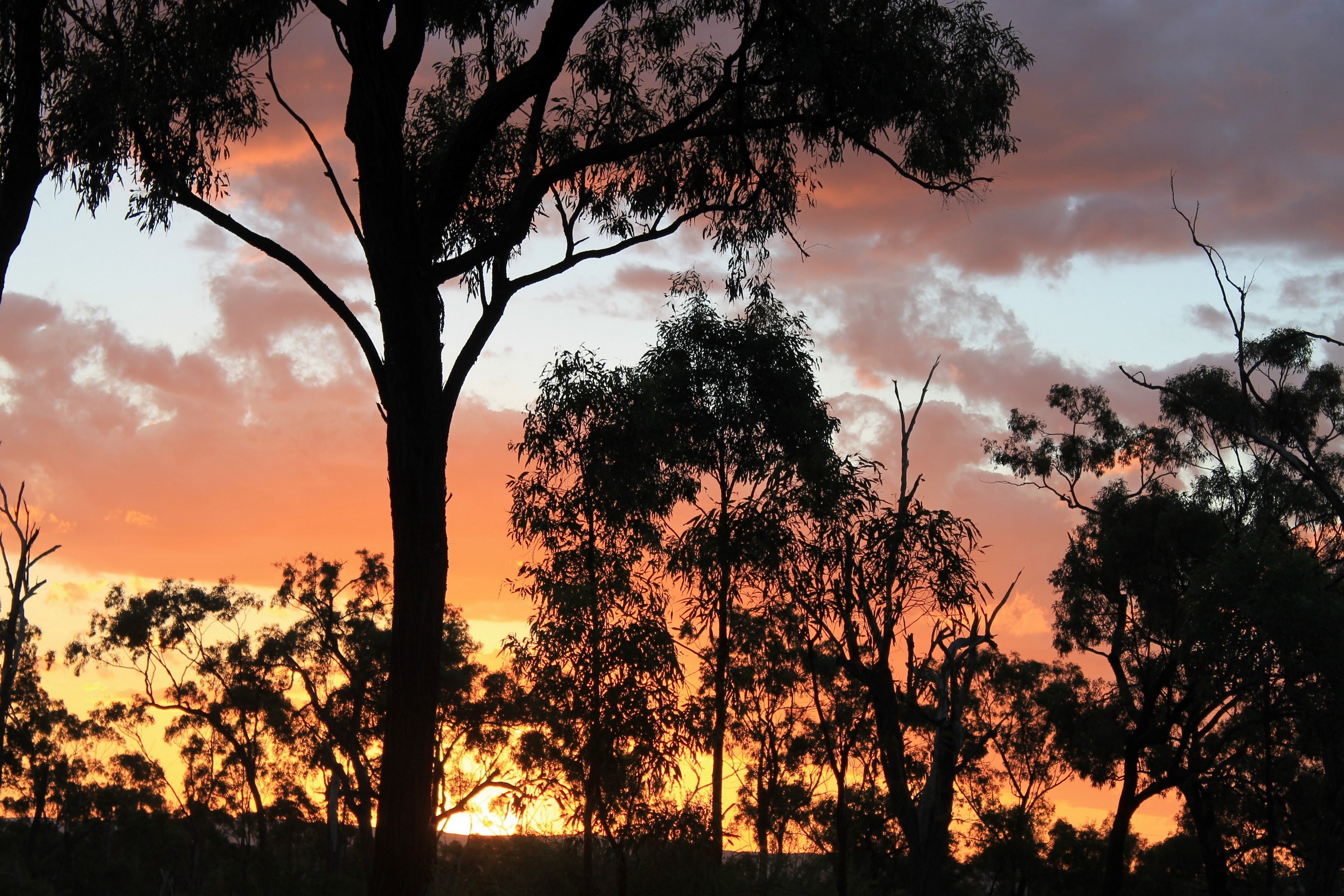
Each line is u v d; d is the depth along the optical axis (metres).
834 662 14.98
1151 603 28.27
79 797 50.31
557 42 11.52
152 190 12.77
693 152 15.91
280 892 37.16
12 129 9.91
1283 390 26.92
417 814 9.95
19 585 27.48
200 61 12.89
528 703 14.09
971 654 15.57
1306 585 17.92
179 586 39.50
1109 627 31.45
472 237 14.91
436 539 10.63
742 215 16.08
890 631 15.05
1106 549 30.19
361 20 10.64
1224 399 27.31
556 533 16.06
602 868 12.62
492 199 15.02
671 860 12.32
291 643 36.91
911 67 13.51
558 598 14.01
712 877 12.48
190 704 41.12
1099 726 31.03
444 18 14.30
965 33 14.19
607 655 13.44
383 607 37.59
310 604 36.69
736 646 14.96
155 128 13.04
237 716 42.81
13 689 45.16
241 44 12.82
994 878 39.56
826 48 13.18
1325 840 18.73
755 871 13.16
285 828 45.41
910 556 14.98
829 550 15.23
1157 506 29.14
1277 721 24.25
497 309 12.27
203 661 39.34
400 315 10.73
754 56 14.50
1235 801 30.16
